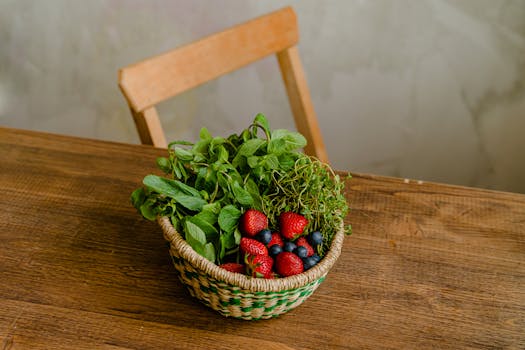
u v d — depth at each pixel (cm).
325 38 199
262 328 96
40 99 225
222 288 87
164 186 93
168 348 92
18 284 100
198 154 99
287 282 85
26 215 115
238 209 96
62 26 206
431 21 192
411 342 95
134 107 132
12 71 219
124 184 125
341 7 192
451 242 115
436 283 106
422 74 202
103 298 99
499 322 100
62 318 95
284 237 94
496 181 220
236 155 101
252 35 151
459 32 192
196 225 90
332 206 97
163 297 100
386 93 208
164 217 93
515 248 115
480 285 106
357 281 105
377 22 194
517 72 197
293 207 97
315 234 94
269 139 102
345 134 219
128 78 130
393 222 119
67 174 126
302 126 167
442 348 94
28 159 129
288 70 162
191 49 141
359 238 114
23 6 204
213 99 214
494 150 213
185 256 86
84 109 225
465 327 98
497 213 124
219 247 92
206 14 198
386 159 223
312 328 96
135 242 111
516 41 191
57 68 217
